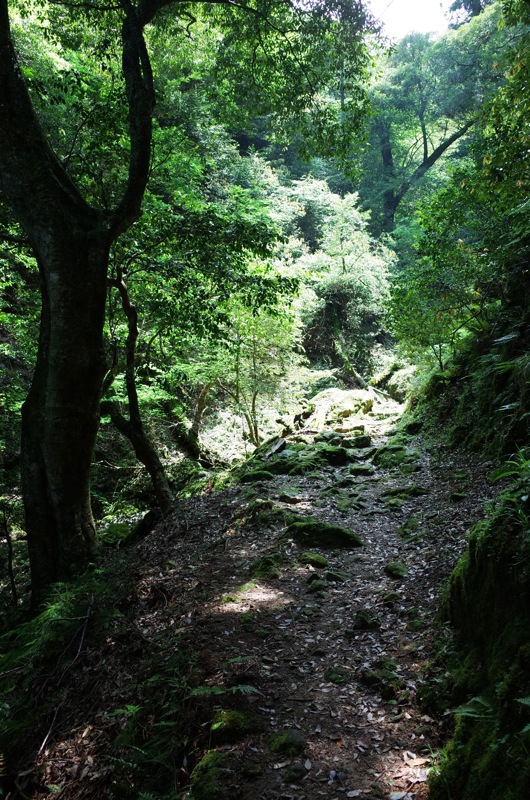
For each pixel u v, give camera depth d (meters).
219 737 3.56
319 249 26.75
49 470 7.71
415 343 11.89
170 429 16.70
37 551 7.99
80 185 9.48
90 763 3.95
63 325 7.32
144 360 12.59
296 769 3.21
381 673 3.96
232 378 15.44
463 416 9.43
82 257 7.43
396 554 6.13
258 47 11.71
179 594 5.83
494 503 4.58
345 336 24.25
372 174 32.66
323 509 7.93
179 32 12.58
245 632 4.80
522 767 2.51
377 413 14.59
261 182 24.98
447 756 2.99
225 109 12.52
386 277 23.70
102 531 11.23
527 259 9.21
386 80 30.02
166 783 3.47
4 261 11.64
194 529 7.93
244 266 9.70
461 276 10.12
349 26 10.09
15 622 8.00
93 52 12.04
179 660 4.44
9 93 7.18
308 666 4.25
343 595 5.38
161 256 9.88
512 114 7.75
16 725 4.63
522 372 7.55
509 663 3.10
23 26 14.54
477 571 3.77
